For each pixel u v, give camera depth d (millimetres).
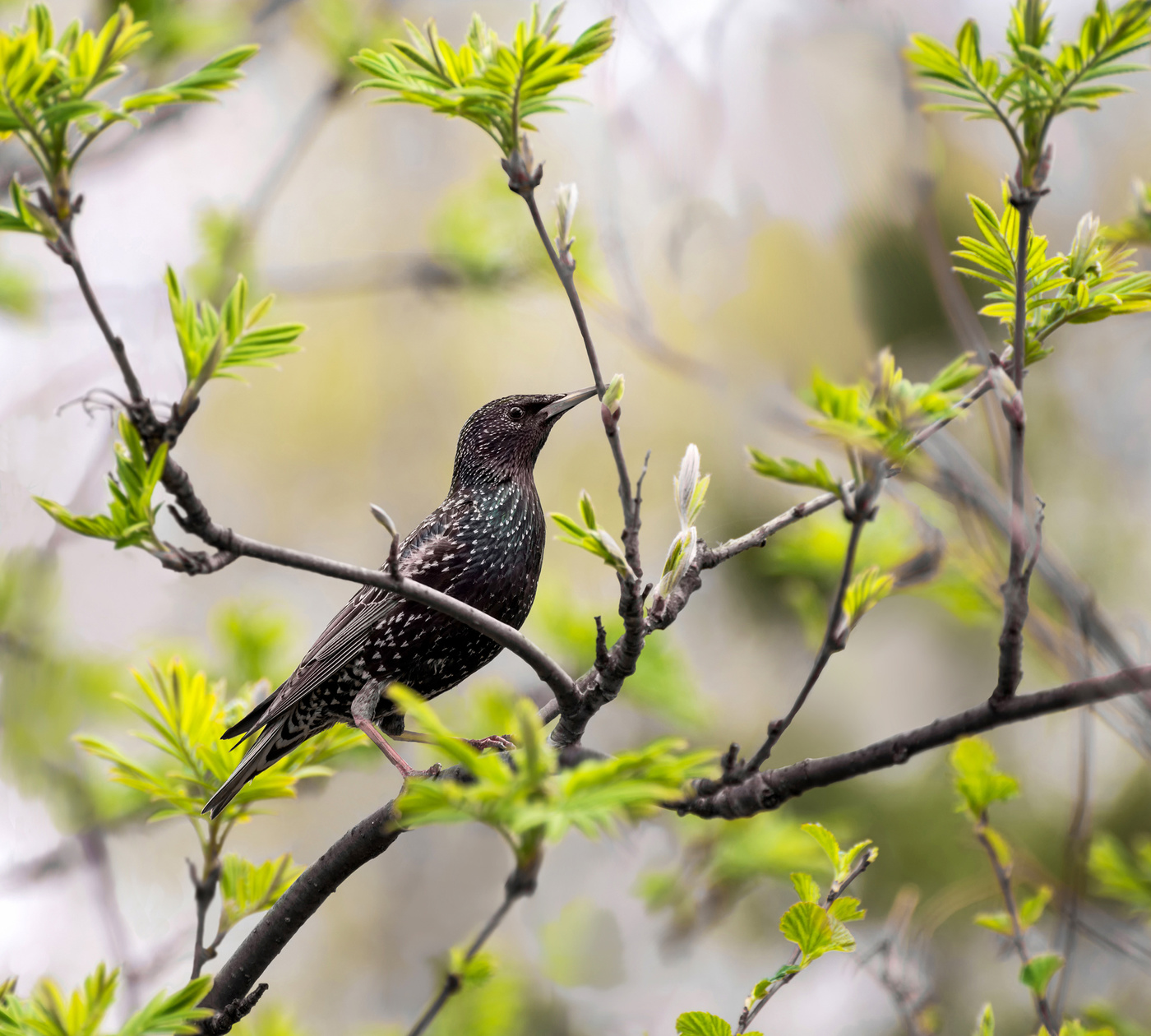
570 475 17344
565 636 10516
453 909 18188
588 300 10398
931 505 9820
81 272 4016
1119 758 13312
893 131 9211
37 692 10266
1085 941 9180
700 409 16062
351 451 20188
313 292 12398
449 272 12016
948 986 12656
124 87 9500
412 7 16906
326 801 17766
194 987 4500
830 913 5195
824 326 10469
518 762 3943
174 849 13805
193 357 4227
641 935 12609
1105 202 12688
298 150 12547
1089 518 13867
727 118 9992
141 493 4242
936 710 14227
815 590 11492
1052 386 14328
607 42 4367
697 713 10547
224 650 10133
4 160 9352
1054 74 4230
